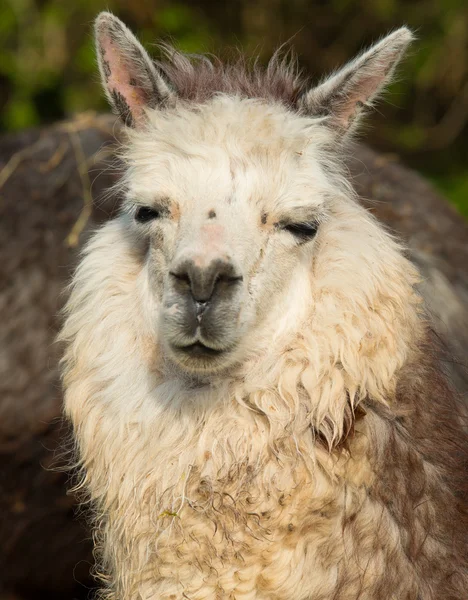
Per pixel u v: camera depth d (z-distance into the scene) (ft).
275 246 42.93
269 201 42.27
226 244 40.60
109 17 46.37
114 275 46.55
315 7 143.33
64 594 75.77
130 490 44.32
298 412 42.57
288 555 42.34
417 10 141.28
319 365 42.60
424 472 43.68
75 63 134.10
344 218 45.14
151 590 44.42
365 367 42.73
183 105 45.09
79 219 73.26
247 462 42.60
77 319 46.80
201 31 134.51
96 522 49.29
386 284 43.93
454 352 58.54
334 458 42.29
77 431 46.34
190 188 42.04
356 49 144.87
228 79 47.21
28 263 73.00
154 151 43.21
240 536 42.50
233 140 42.14
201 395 43.47
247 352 43.19
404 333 44.21
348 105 47.24
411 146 144.36
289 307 43.73
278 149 42.45
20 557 73.56
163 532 43.32
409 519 42.80
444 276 68.08
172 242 42.55
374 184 73.67
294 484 42.16
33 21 134.31
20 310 72.02
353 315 42.98
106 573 48.91
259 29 141.59
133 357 45.34
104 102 132.46
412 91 145.69
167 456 43.57
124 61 46.75
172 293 40.96
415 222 72.38
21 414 70.28
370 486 42.68
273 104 44.88
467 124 147.84
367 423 43.06
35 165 77.30
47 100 134.82
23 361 71.00
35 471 70.85
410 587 42.29
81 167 76.28
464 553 43.57
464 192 133.18
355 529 42.27
